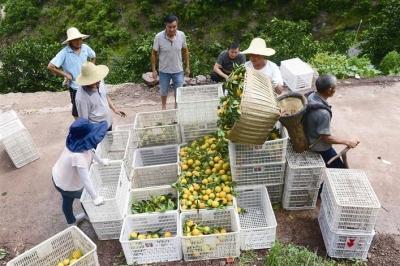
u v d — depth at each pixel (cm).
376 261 436
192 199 476
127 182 504
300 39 1233
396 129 655
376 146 616
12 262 407
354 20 2048
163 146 589
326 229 444
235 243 434
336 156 473
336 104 738
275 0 2220
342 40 1747
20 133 620
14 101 841
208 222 475
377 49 1286
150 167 537
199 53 2142
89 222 515
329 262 427
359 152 604
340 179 436
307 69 793
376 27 1327
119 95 827
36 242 497
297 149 482
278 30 1458
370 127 664
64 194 455
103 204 446
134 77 1025
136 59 1050
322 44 1466
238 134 423
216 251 441
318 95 458
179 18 2344
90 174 495
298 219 495
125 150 538
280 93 553
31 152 643
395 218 488
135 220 469
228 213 469
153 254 443
